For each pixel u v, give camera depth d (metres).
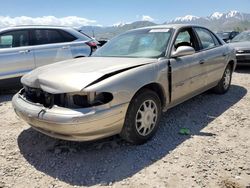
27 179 3.26
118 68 3.77
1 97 6.97
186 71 4.71
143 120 3.92
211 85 5.89
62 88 3.40
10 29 7.05
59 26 8.00
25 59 7.12
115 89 3.48
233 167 3.40
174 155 3.70
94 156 3.72
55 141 4.18
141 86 3.79
